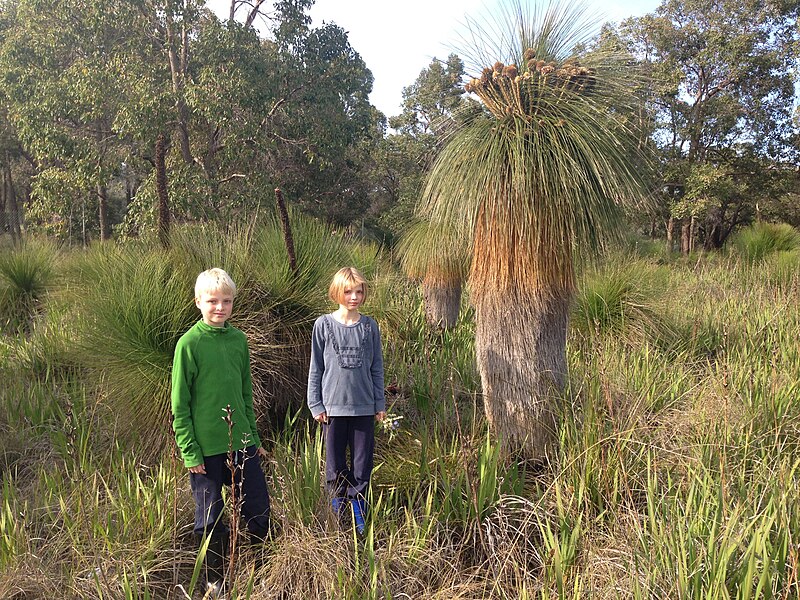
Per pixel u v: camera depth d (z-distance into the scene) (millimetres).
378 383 2887
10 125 20000
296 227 4215
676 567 2053
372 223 23281
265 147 14555
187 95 13531
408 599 2211
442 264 5289
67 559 2453
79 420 3477
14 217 21953
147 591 2080
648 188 3098
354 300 2803
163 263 3602
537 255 2908
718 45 19406
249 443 2508
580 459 2820
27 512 2691
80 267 5910
